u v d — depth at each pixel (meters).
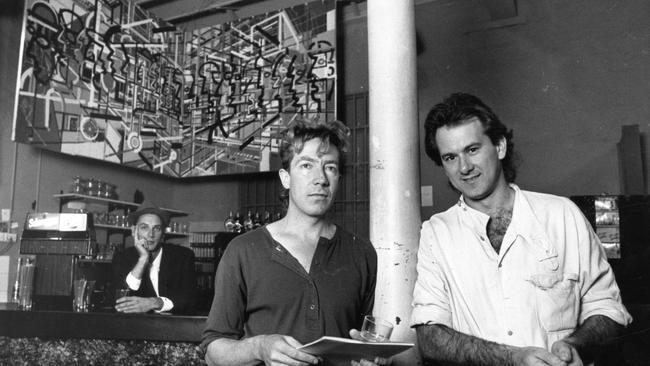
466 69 5.80
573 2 5.43
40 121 4.41
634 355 3.03
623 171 4.96
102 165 5.95
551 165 5.37
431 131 1.77
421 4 6.06
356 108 6.11
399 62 2.43
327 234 1.67
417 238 2.31
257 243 1.60
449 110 1.70
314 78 5.34
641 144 5.02
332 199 1.63
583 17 5.38
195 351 2.62
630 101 5.12
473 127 1.67
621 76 5.18
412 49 2.48
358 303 1.64
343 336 1.55
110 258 5.17
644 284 3.45
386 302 2.24
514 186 1.81
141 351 2.69
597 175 5.18
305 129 1.63
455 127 1.68
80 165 5.65
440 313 1.71
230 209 6.87
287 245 1.61
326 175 1.61
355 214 5.93
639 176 4.87
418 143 2.42
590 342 1.50
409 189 2.34
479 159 1.67
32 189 5.12
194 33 6.08
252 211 6.74
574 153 5.29
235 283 1.55
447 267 1.73
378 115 2.41
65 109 4.63
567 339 1.50
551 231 1.67
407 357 2.18
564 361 1.39
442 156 1.73
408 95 2.42
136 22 5.46
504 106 5.61
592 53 5.32
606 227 3.59
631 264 3.48
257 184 6.77
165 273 3.69
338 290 1.57
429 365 2.15
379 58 2.45
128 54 5.36
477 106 1.70
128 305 3.06
